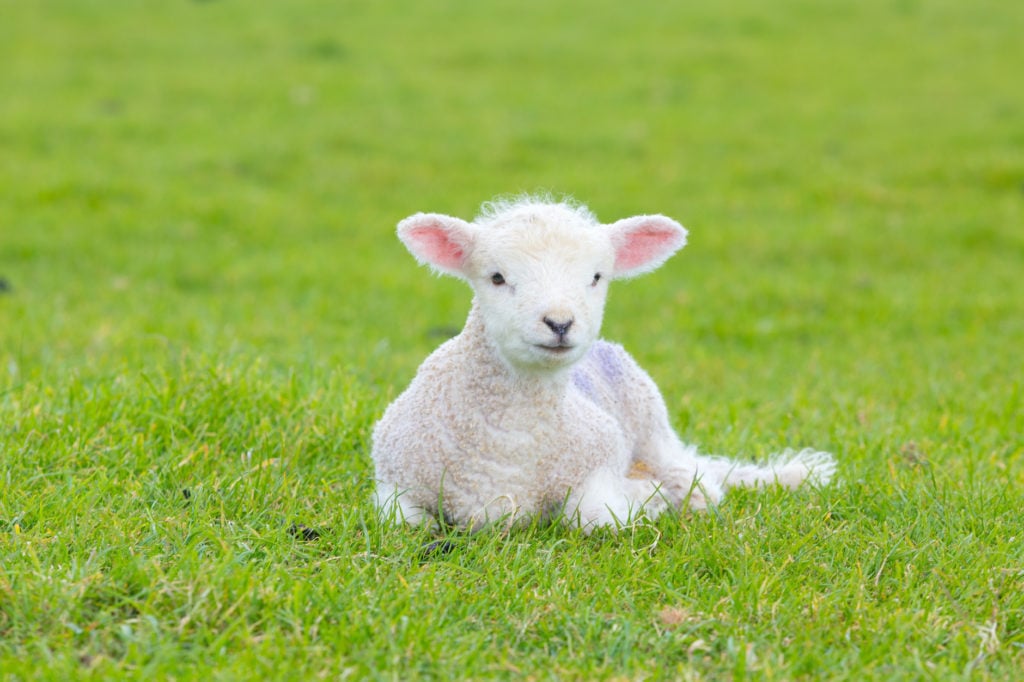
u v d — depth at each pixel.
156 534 6.32
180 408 8.12
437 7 34.81
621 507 6.91
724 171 21.75
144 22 32.09
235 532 6.42
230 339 11.73
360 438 8.18
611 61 29.39
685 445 8.75
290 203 19.45
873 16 34.31
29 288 14.88
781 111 25.72
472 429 6.66
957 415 9.93
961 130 24.38
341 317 14.11
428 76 27.61
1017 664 5.59
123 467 7.41
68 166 20.39
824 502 7.29
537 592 5.98
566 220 6.61
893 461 8.35
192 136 22.72
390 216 19.08
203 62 28.27
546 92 26.62
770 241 18.11
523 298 6.32
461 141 23.02
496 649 5.54
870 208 20.06
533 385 6.64
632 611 5.83
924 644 5.70
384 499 6.92
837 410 9.84
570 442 6.76
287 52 29.41
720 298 15.55
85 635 5.41
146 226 17.86
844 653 5.59
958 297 15.59
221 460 7.63
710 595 6.02
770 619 5.87
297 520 6.75
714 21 33.50
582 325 6.29
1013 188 21.19
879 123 24.98
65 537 6.19
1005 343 13.51
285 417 8.31
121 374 9.00
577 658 5.49
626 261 7.06
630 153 22.75
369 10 34.25
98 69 27.25
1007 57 30.41
